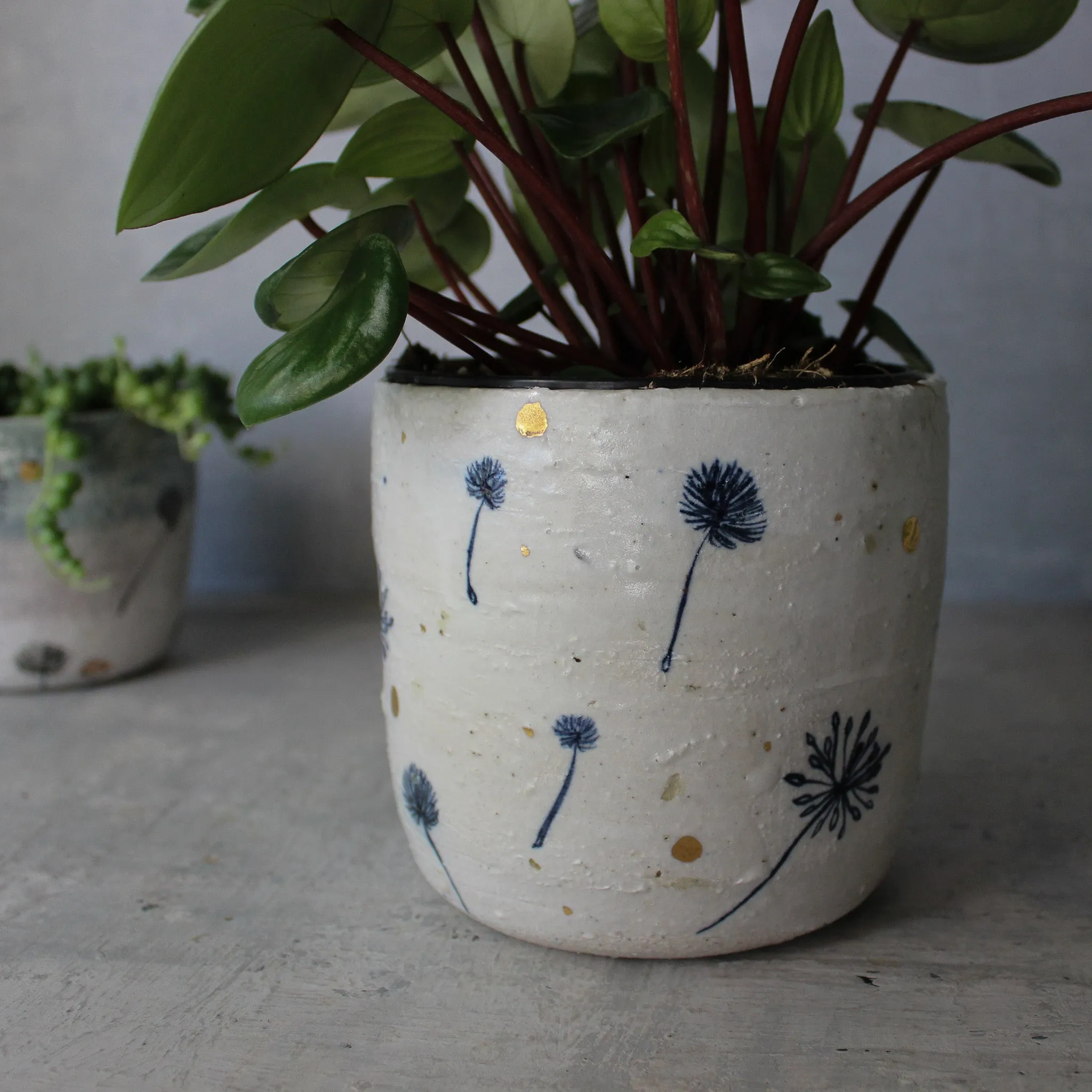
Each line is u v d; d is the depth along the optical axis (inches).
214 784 37.4
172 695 46.8
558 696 22.9
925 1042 23.1
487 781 24.3
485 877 25.4
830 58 25.5
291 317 25.3
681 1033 23.5
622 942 24.8
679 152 23.1
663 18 23.4
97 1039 23.7
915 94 52.9
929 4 25.5
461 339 26.4
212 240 23.1
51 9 57.2
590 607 22.2
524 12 25.2
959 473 57.4
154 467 46.0
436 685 24.7
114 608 46.4
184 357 48.5
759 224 24.4
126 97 58.1
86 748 40.8
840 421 22.1
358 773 38.2
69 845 32.9
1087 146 52.6
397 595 25.6
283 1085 22.1
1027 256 54.2
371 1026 24.0
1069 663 48.8
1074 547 57.6
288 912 28.9
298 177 24.0
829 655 23.0
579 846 23.8
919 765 26.7
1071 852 31.5
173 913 28.9
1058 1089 21.6
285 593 63.3
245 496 62.4
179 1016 24.5
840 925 27.8
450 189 29.1
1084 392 55.6
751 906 24.4
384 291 20.6
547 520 22.2
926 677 25.7
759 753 23.0
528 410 22.1
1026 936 27.1
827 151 30.2
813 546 22.3
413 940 27.5
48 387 44.9
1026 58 51.7
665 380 22.0
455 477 23.3
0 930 28.1
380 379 27.0
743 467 21.7
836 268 55.1
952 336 55.6
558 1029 23.8
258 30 19.6
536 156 25.7
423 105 23.9
